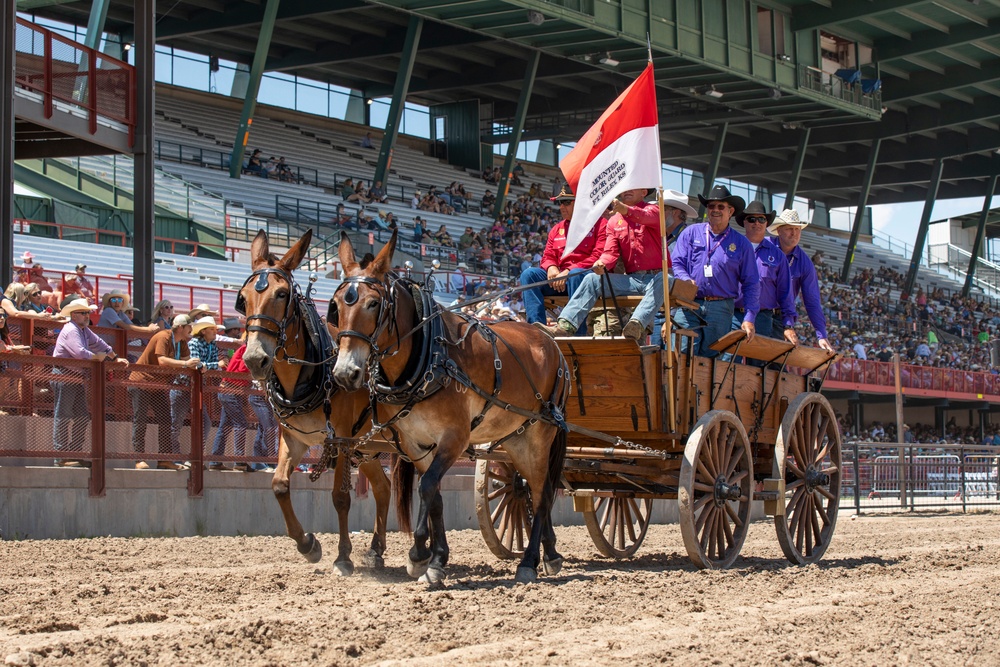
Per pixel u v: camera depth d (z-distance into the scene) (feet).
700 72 144.77
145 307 62.85
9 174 53.62
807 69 155.33
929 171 209.05
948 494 82.12
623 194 35.27
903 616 25.12
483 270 120.67
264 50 122.93
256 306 28.68
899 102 181.57
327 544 41.86
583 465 34.68
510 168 145.28
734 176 206.49
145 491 41.91
